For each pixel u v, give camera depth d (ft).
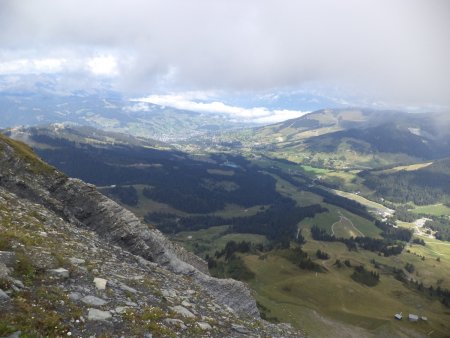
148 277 101.35
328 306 561.43
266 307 428.56
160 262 161.68
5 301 56.24
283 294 582.76
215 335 76.95
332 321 483.51
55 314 57.98
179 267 165.68
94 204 161.99
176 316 77.00
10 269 65.92
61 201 154.92
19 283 62.69
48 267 74.33
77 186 163.43
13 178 143.74
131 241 157.28
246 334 86.28
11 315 52.90
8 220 95.66
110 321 63.52
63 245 95.35
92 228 155.53
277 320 385.09
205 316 86.38
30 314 55.26
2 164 147.84
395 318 544.62
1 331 47.88
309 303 555.69
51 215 120.26
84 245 105.91
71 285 71.67
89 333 57.98
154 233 179.01
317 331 419.95
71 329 56.90
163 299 85.35
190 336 71.05
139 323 66.23
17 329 49.88
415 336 495.00
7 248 74.95
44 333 53.11
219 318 90.27
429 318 576.61
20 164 153.79
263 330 98.32
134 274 97.60
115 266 97.66
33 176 153.38
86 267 83.87
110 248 118.62
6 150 155.53
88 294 70.69
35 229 98.48
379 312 565.53
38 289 63.98
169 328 69.87
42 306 59.36
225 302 162.61
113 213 162.71
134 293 80.74
